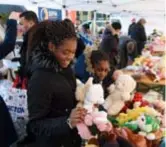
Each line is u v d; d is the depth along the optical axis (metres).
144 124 1.44
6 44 1.97
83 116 1.23
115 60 3.98
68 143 1.29
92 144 1.26
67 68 1.32
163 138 1.49
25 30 2.77
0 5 4.27
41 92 1.18
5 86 2.37
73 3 7.07
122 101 1.74
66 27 1.24
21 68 2.10
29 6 5.48
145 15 8.48
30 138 1.32
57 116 1.22
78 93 1.39
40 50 1.26
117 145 1.27
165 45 4.73
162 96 2.52
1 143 1.66
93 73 1.93
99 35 7.77
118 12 8.50
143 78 3.11
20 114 1.86
